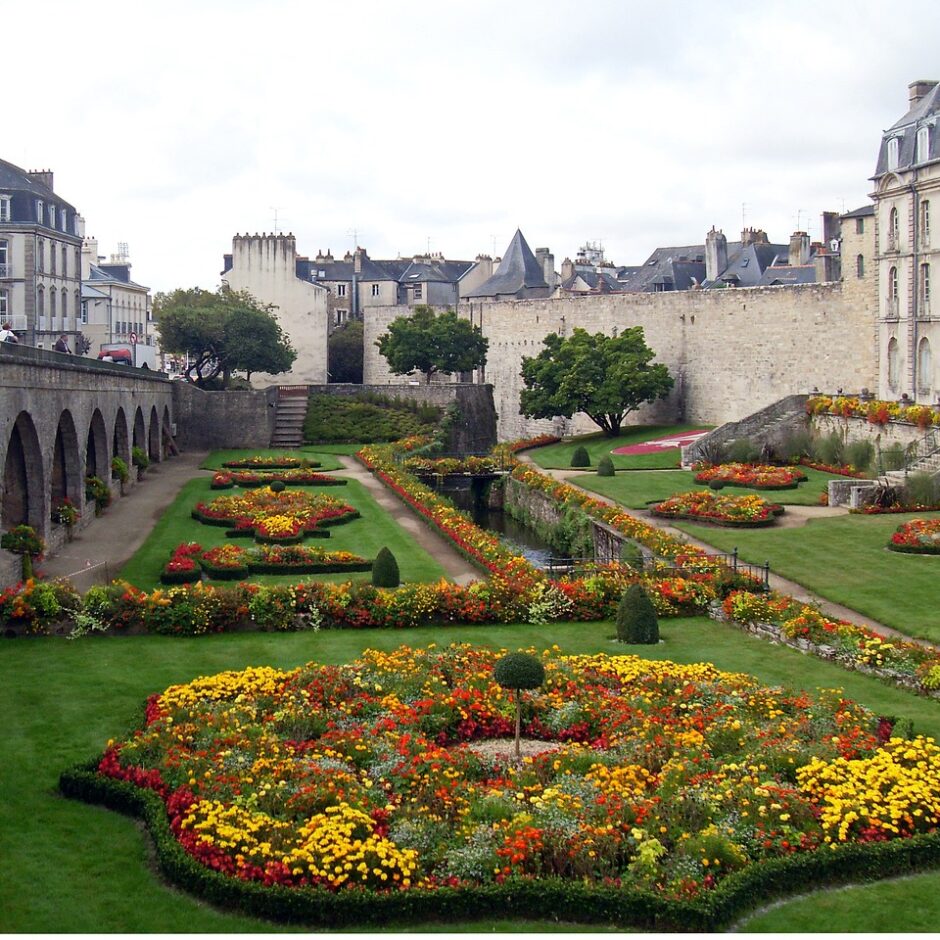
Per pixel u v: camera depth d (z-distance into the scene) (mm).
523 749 25578
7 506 46594
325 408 109625
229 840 19047
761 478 66188
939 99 73562
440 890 18125
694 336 100812
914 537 47312
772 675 31234
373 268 158250
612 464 78500
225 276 138750
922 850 19812
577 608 38312
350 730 24859
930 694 29297
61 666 30984
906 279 76312
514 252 142625
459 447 113500
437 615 37406
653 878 18625
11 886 18484
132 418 74875
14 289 87750
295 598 36406
